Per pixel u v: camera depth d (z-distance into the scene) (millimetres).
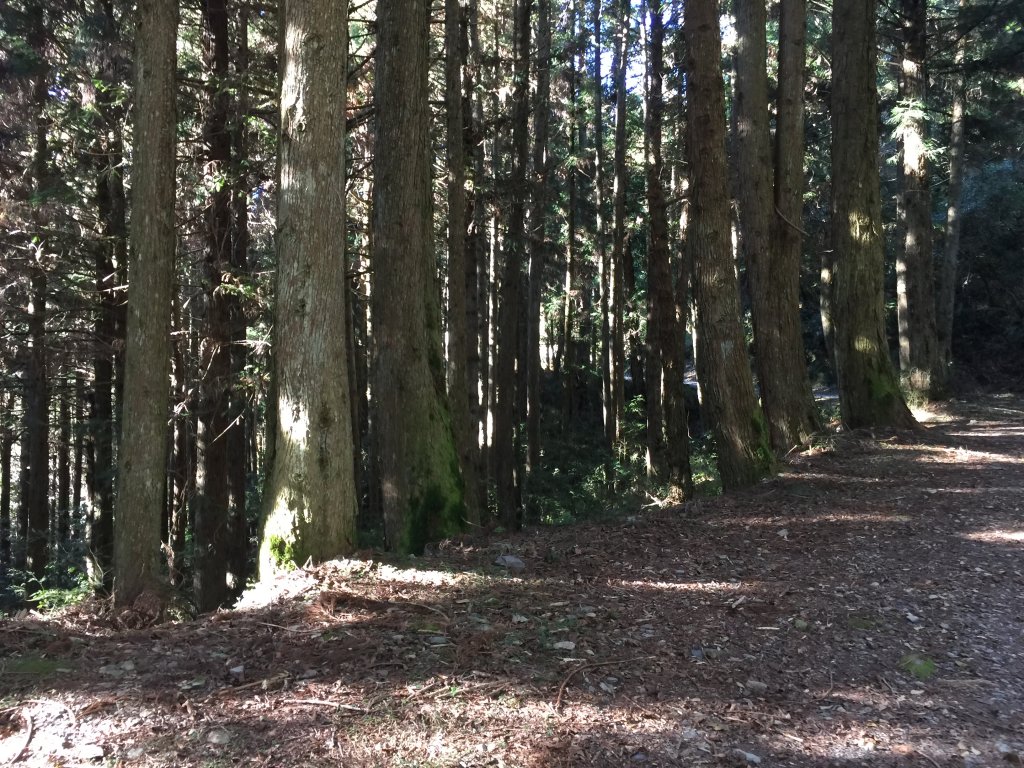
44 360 13180
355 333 16422
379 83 8023
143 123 6906
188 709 3398
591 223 27375
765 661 4289
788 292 11578
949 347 20969
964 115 19875
